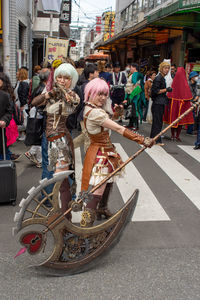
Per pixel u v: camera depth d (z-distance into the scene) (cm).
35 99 336
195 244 345
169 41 1505
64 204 330
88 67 639
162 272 293
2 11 977
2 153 505
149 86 970
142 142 294
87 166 314
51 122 339
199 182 534
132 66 882
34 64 2412
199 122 733
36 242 272
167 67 729
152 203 447
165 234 365
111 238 293
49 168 343
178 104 784
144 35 1605
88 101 314
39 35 2028
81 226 310
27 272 290
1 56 1077
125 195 475
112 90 887
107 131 318
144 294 263
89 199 294
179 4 842
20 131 795
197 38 1248
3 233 359
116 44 2334
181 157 674
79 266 284
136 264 304
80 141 386
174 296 262
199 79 797
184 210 430
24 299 254
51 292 262
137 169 588
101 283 275
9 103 477
